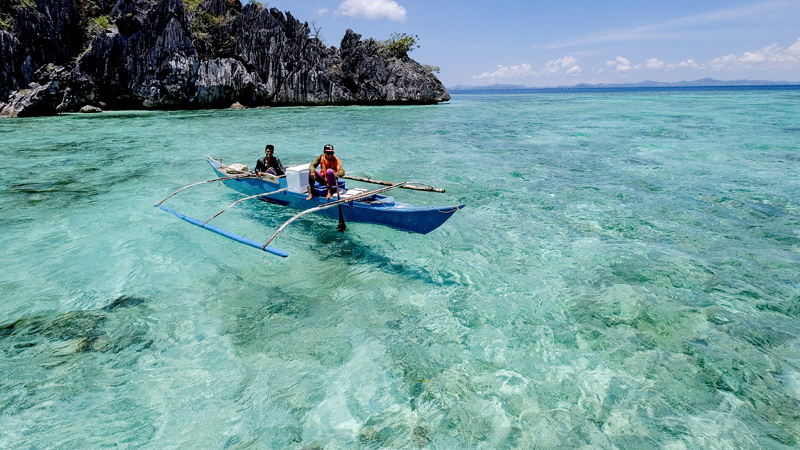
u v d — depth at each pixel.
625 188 11.60
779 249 7.56
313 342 5.11
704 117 30.36
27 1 33.59
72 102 34.66
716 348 4.90
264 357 4.82
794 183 11.80
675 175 12.97
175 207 10.30
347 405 4.11
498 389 4.32
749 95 67.69
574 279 6.65
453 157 16.59
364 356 4.85
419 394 4.26
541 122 29.33
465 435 3.75
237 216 9.60
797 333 5.15
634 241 8.06
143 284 6.50
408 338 5.20
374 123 29.28
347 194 8.59
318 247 7.93
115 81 36.47
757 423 3.83
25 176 13.34
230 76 40.44
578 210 9.89
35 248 7.80
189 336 5.20
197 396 4.21
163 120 30.30
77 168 14.62
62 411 3.98
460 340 5.16
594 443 3.65
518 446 3.62
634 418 3.92
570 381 4.43
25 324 5.39
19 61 32.47
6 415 3.91
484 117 33.78
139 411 4.00
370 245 8.04
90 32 36.12
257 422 3.89
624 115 33.62
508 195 11.19
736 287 6.28
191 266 7.12
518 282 6.60
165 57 37.12
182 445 3.62
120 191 11.74
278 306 5.91
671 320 5.47
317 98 46.47
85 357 4.77
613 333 5.24
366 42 50.16
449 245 8.05
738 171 13.35
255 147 19.28
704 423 3.84
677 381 4.39
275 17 44.00
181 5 37.47
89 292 6.24
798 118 28.52
